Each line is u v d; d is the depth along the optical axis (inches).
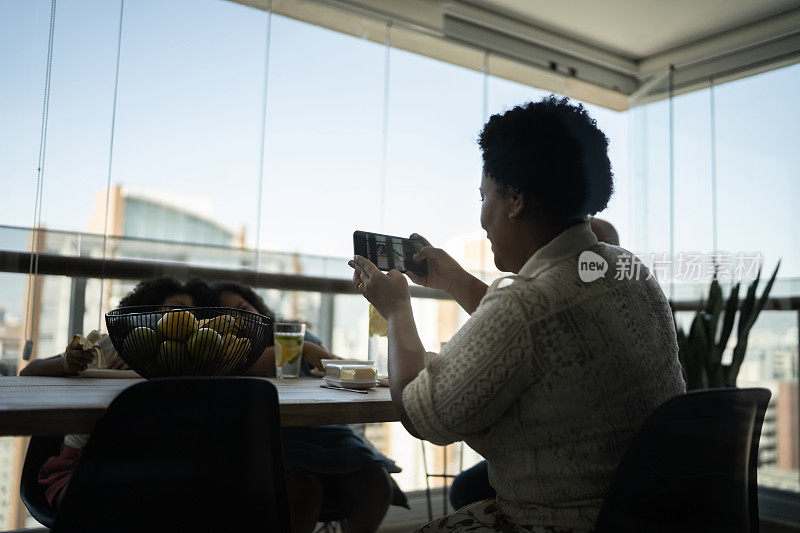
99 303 93.4
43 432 32.3
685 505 34.8
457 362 33.4
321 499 61.9
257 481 35.0
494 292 34.3
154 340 43.6
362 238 51.2
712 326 111.6
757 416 40.2
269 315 77.7
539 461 33.9
